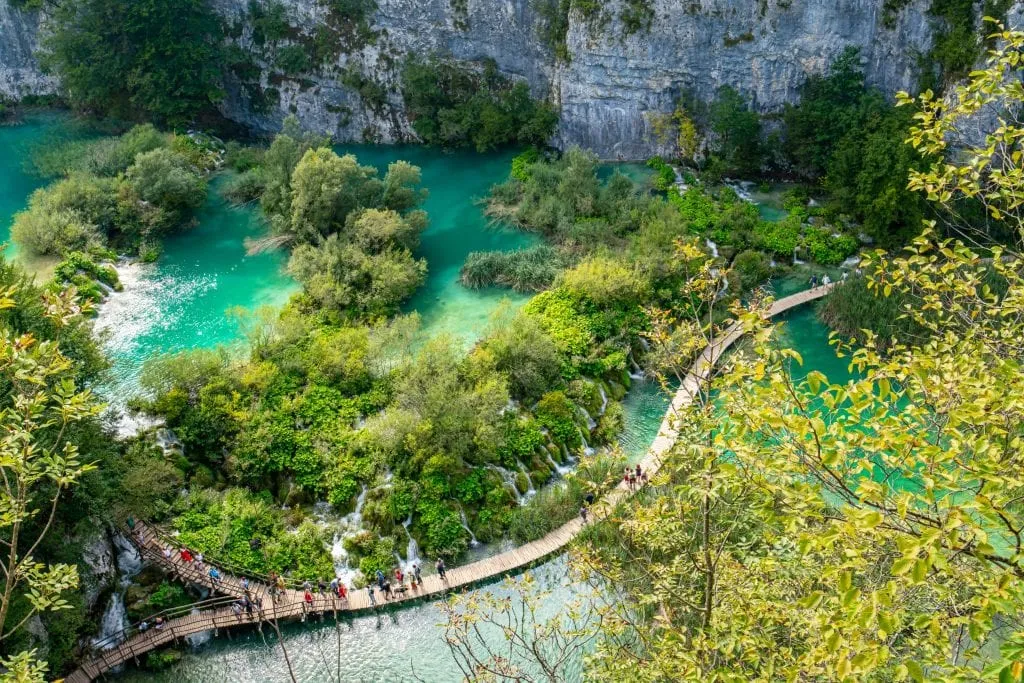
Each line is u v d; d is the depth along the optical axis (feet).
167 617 127.34
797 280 201.67
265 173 240.73
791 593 72.84
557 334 174.60
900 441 46.42
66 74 271.49
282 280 207.62
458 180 258.16
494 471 148.25
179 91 268.41
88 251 209.26
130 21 260.42
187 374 153.38
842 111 224.74
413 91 270.05
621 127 255.91
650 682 73.26
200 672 122.83
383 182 221.66
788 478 52.49
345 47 276.62
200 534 135.64
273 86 285.02
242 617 126.52
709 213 222.89
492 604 89.51
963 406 50.26
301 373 164.04
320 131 287.07
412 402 153.07
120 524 129.70
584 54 248.93
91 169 240.73
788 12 228.22
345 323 183.52
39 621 114.62
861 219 216.95
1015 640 39.70
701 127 248.52
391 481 145.48
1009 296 66.03
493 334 171.01
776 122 241.14
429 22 268.82
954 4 208.33
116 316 193.36
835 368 173.27
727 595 74.23
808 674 54.75
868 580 62.49
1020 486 47.62
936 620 43.04
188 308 196.85
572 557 92.27
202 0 276.82
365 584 134.72
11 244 217.15
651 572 82.79
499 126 264.93
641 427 164.14
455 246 221.05
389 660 123.24
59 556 118.42
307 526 140.67
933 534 37.70
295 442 149.89
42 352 58.49
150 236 224.74
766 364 52.01
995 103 189.78
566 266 201.98
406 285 192.13
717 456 60.54
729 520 81.92
